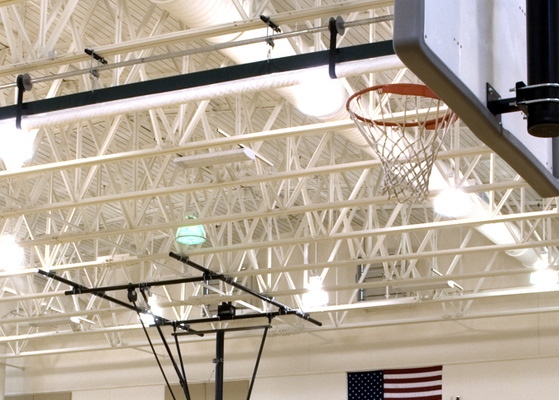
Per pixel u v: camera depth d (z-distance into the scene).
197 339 24.28
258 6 10.88
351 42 14.73
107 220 23.98
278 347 24.86
